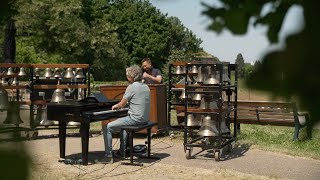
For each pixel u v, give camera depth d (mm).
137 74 8328
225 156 9195
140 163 8266
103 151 9547
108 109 8508
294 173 7770
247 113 10906
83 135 8141
